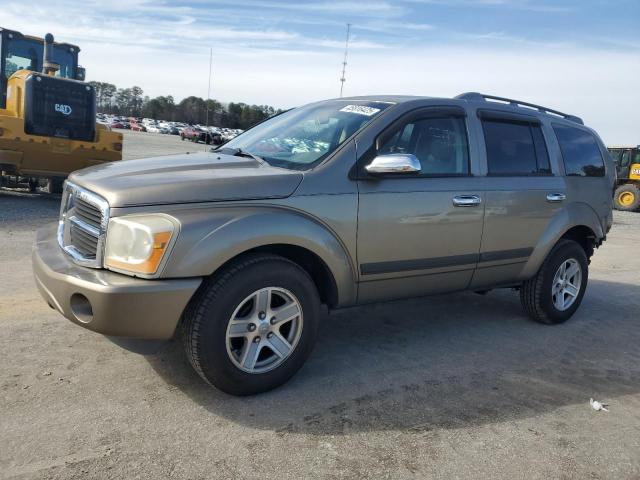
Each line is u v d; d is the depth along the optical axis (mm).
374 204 3811
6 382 3375
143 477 2596
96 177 3494
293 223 3432
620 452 3111
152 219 3074
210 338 3195
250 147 4332
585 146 5629
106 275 3096
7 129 9656
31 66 11484
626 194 21812
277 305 3506
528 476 2826
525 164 4910
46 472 2580
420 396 3607
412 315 5340
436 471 2807
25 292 5062
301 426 3133
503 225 4617
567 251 5227
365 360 4145
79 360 3744
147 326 3061
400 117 4082
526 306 5293
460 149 4434
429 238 4137
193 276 3113
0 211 9055
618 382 4086
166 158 4051
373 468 2791
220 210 3244
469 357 4355
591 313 5910
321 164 3709
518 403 3615
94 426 2986
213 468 2701
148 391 3406
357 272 3846
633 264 9195
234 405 3316
